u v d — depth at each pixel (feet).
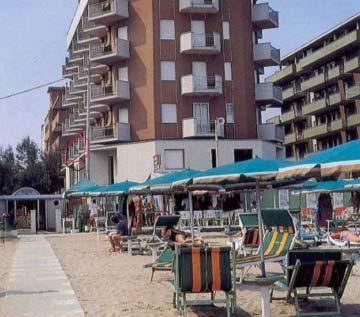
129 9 163.12
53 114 297.94
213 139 157.79
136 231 101.04
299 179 30.45
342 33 234.58
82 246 82.99
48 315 31.55
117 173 161.58
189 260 28.27
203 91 157.89
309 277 28.37
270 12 170.91
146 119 158.71
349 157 22.49
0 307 34.42
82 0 195.21
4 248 84.64
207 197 130.72
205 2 159.94
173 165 154.92
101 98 162.91
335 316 29.27
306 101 263.49
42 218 176.55
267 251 38.70
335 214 100.94
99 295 38.19
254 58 168.04
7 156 245.86
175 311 32.12
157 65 158.81
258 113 173.06
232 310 29.96
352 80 229.25
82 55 205.77
